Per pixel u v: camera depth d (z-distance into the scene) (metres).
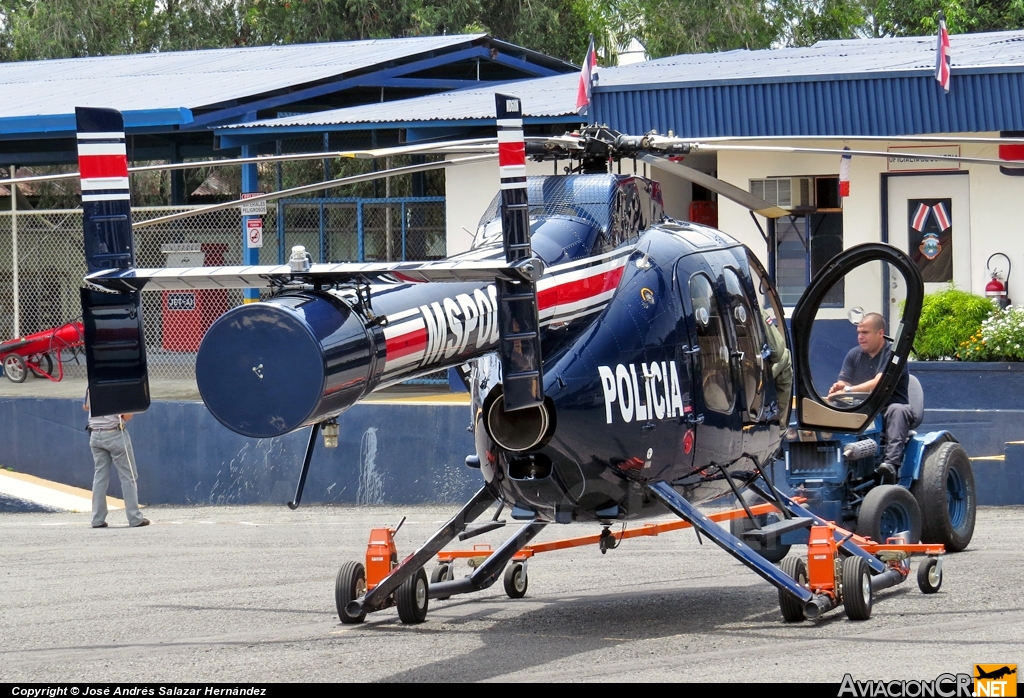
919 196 16.89
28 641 7.47
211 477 15.57
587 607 8.20
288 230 20.64
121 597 9.05
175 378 19.88
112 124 5.75
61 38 36.34
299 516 14.35
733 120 16.55
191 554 11.44
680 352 7.11
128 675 6.41
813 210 17.50
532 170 17.50
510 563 8.70
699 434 7.21
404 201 19.28
